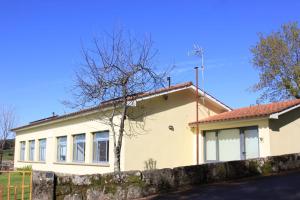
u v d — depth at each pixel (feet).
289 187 39.34
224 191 40.75
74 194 39.29
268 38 124.26
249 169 51.01
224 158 69.41
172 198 39.91
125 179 42.11
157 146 68.69
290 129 64.13
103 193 40.70
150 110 68.59
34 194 39.42
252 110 68.33
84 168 76.79
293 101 66.59
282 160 54.75
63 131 87.56
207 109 76.95
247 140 65.67
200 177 47.09
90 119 75.92
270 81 123.65
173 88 70.13
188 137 73.26
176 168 45.78
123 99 53.16
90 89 55.21
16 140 121.29
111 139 68.80
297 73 117.91
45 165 95.96
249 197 36.32
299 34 121.39
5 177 80.84
